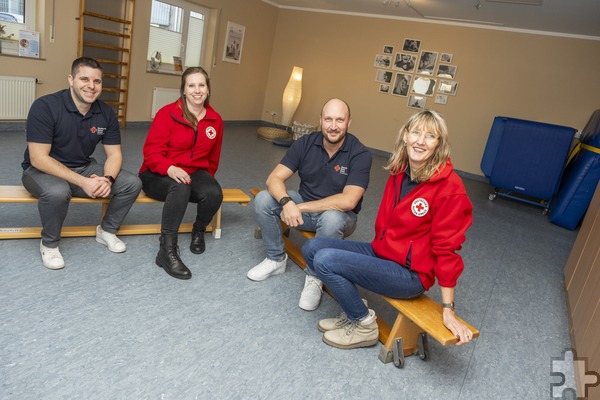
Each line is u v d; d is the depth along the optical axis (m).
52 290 1.90
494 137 5.84
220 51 7.36
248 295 2.17
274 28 8.41
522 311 2.59
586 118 6.29
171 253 2.23
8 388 1.35
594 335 1.84
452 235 1.61
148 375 1.51
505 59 6.68
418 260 1.72
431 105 7.30
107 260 2.25
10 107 4.70
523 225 4.70
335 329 1.92
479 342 2.15
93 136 2.26
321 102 8.27
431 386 1.75
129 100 6.10
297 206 2.14
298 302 2.19
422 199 1.66
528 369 1.99
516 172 5.39
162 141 2.40
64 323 1.70
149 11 5.97
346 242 1.98
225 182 4.22
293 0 7.61
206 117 2.49
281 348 1.80
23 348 1.53
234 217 3.25
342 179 2.28
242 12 7.53
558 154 5.12
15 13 4.70
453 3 5.52
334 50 7.99
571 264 3.06
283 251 2.38
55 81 5.11
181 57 6.80
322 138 2.30
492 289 2.84
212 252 2.57
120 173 2.31
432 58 7.18
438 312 1.71
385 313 2.29
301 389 1.59
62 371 1.46
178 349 1.68
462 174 7.19
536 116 6.59
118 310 1.85
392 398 1.64
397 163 1.77
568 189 4.78
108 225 2.36
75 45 5.19
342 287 1.75
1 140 4.32
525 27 6.36
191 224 2.88
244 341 1.80
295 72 7.87
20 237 2.29
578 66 6.23
